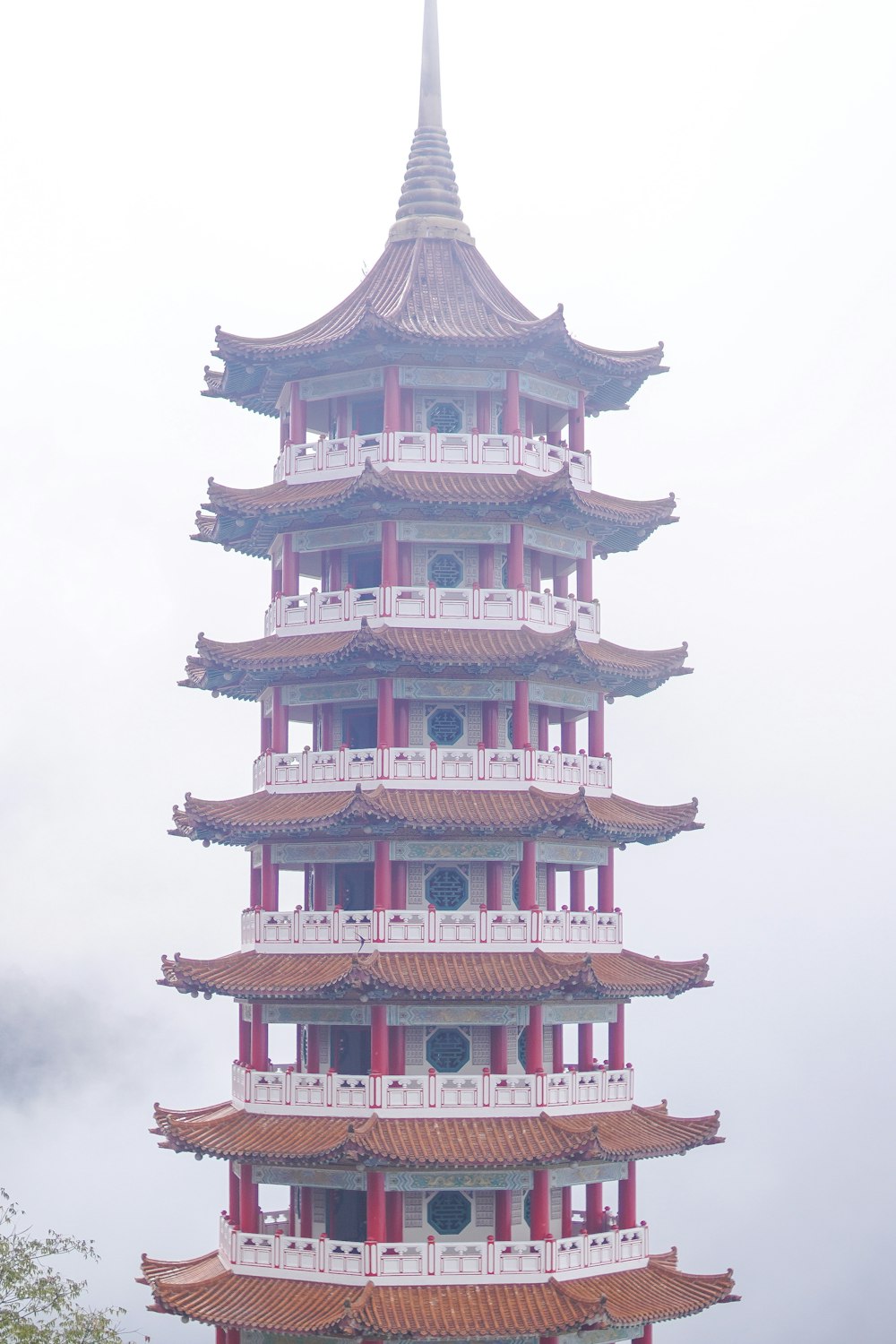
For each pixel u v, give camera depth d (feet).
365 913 283.79
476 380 300.61
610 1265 285.23
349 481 295.48
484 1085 278.67
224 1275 283.59
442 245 315.58
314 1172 281.54
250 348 303.07
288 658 290.35
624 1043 298.76
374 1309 266.36
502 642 288.10
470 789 285.84
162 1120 295.07
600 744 306.55
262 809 291.17
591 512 299.17
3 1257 268.82
